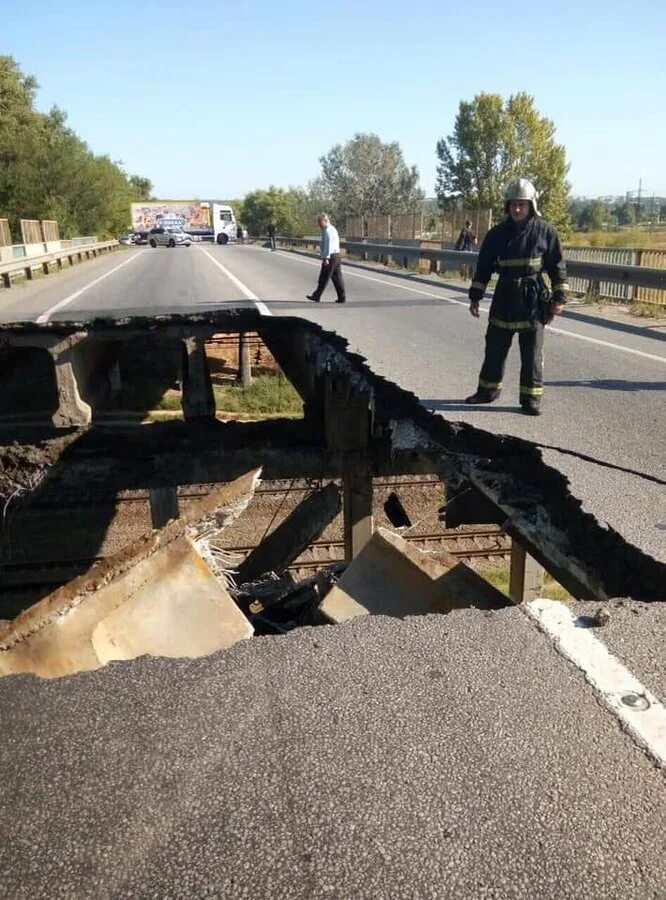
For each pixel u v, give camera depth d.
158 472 9.18
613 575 3.76
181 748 2.20
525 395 6.12
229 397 18.30
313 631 2.85
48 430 10.42
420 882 1.75
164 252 41.94
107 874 1.79
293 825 1.91
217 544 12.25
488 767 2.11
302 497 12.66
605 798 2.00
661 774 2.09
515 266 5.80
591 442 5.39
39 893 1.74
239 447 9.38
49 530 12.31
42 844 1.87
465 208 63.09
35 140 45.47
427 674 2.56
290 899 1.71
